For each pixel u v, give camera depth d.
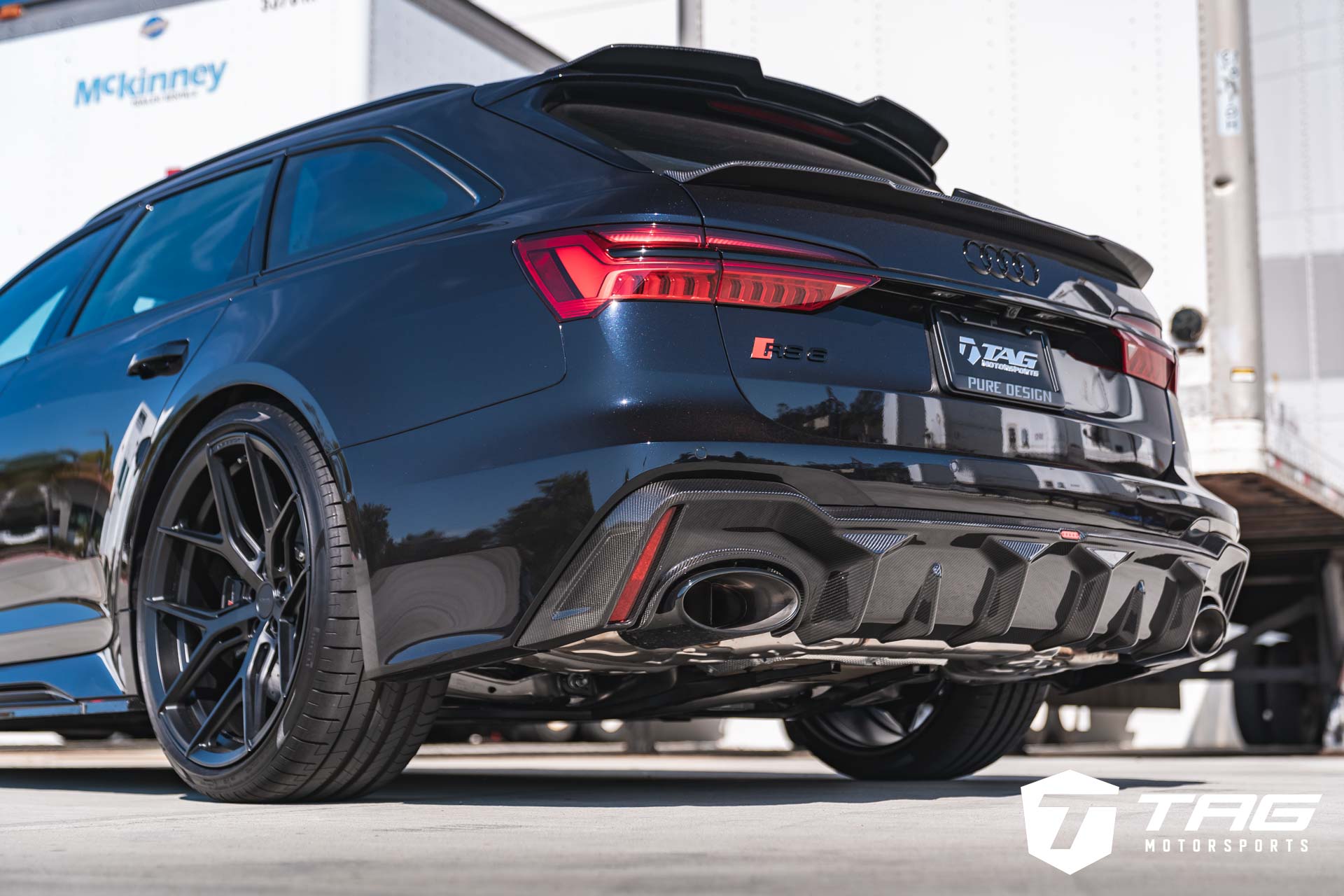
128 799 2.46
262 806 2.24
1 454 3.00
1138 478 2.53
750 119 2.67
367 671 2.17
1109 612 2.44
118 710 2.62
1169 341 5.21
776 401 2.07
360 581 2.18
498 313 2.13
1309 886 1.25
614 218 2.11
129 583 2.59
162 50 5.88
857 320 2.21
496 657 2.06
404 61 5.58
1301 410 6.21
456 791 2.67
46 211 6.10
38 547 2.86
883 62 5.68
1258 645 7.29
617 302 2.04
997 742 3.14
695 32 6.03
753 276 2.11
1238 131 5.17
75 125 6.06
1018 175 5.44
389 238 2.45
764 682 2.58
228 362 2.48
